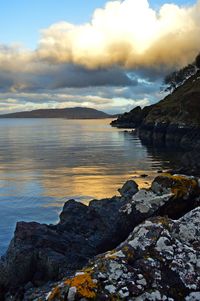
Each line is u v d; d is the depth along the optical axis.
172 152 86.94
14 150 101.44
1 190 46.22
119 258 8.23
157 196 14.51
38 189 46.56
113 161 73.62
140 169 61.81
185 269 8.04
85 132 183.75
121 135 151.88
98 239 20.94
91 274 7.84
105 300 7.43
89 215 24.00
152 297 7.53
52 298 7.63
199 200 14.41
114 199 27.69
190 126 100.00
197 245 8.76
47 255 16.81
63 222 24.50
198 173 48.53
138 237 8.76
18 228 19.02
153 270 7.97
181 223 9.35
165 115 118.88
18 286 16.36
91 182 50.75
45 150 100.19
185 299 7.56
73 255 17.52
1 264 17.20
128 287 7.63
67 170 62.91
